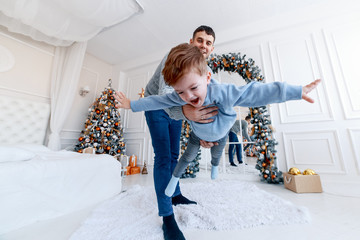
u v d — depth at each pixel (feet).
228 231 2.91
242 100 2.00
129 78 12.80
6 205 3.02
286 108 7.38
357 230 2.80
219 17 8.41
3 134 7.15
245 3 7.61
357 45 6.65
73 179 4.14
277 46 8.13
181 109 2.45
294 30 7.93
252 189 5.37
